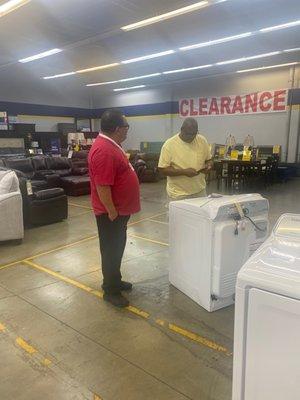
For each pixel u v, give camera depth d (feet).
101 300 8.39
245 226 7.29
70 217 17.47
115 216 7.52
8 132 36.78
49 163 25.91
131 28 21.20
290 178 32.50
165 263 10.79
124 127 7.41
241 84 35.37
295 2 17.21
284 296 3.23
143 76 37.50
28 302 8.33
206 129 38.75
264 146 33.58
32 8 18.07
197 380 5.66
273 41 23.91
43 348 6.55
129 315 7.66
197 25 20.63
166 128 42.24
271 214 17.71
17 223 12.78
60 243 13.07
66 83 43.78
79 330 7.12
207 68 32.99
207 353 6.34
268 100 33.63
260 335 3.46
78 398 5.32
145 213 18.17
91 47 25.77
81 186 23.97
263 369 3.51
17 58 29.48
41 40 23.85
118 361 6.15
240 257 7.42
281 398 3.47
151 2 17.26
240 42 24.22
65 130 44.42
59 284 9.34
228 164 27.61
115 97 47.32
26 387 5.55
